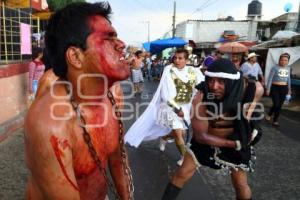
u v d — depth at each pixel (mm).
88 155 1090
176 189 2869
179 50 4316
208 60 7969
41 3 10836
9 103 6141
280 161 5016
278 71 7629
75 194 1035
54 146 973
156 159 4887
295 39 11633
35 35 9812
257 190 3947
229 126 2529
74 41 990
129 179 1409
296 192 3926
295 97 11750
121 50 1045
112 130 1194
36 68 6711
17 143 5320
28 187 1181
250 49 14273
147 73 23750
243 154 2600
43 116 977
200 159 2727
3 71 5852
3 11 7836
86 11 1010
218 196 3748
